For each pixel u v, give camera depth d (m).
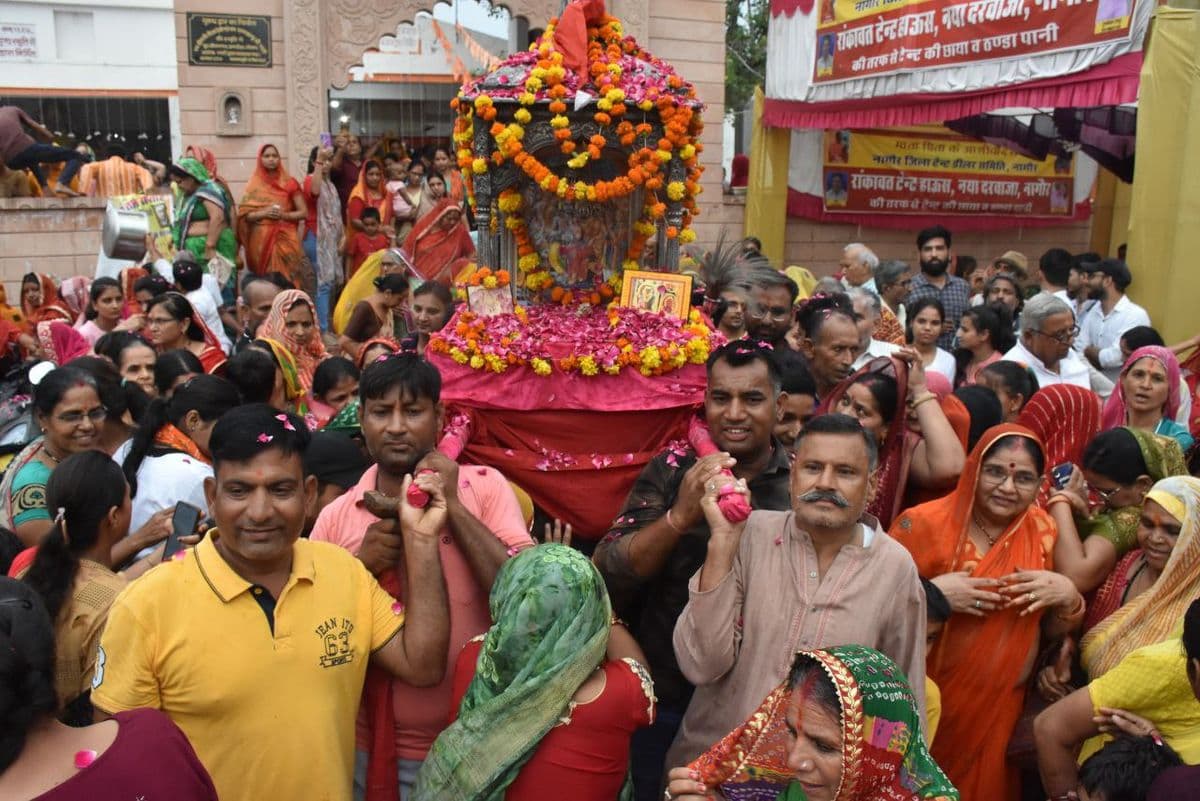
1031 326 5.48
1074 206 13.53
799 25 10.70
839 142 12.20
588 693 2.22
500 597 2.24
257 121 10.80
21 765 1.63
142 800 1.68
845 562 2.52
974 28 8.23
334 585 2.37
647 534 2.72
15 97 18.89
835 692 1.90
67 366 3.75
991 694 2.93
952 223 13.02
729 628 2.45
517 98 3.58
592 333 3.62
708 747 2.57
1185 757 2.52
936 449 3.59
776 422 3.58
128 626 2.16
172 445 3.69
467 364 3.56
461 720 2.21
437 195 10.69
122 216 7.37
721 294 5.12
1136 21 6.77
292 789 2.22
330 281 9.95
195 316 5.58
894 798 1.92
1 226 9.79
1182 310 6.60
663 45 11.59
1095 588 3.24
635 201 4.01
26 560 2.69
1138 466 3.43
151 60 19.75
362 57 11.40
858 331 4.23
